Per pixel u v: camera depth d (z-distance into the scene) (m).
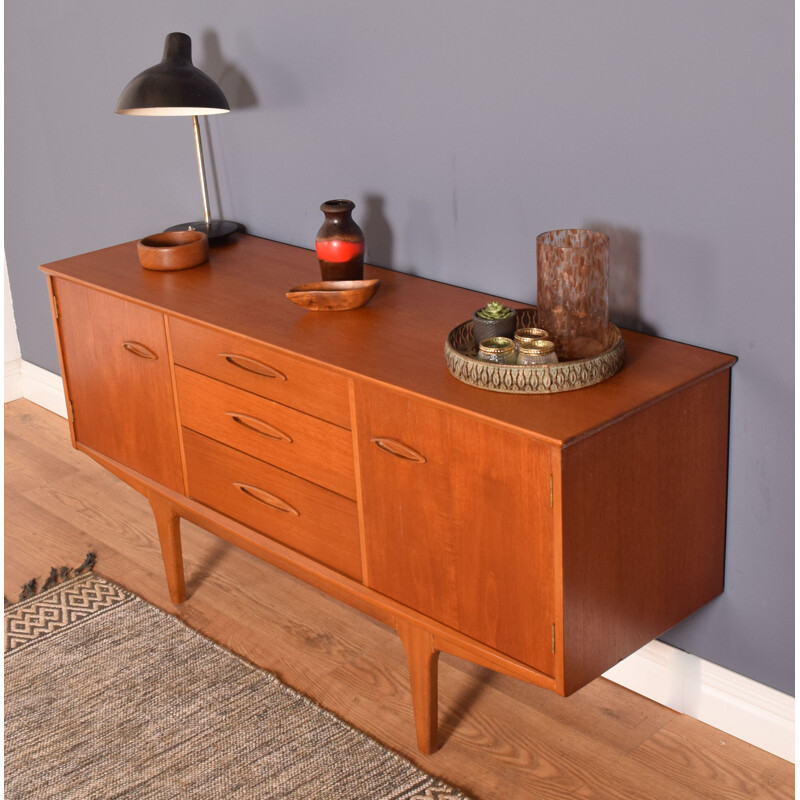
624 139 1.89
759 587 1.99
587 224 2.01
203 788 2.04
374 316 2.12
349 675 2.34
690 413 1.82
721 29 1.70
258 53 2.51
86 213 3.29
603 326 1.85
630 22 1.81
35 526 3.01
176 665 2.40
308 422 2.01
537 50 1.96
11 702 2.32
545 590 1.70
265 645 2.45
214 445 2.28
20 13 3.17
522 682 2.29
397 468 1.87
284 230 2.67
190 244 2.47
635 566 1.81
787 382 1.82
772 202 1.74
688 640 2.15
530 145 2.04
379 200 2.38
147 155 2.98
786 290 1.77
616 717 2.18
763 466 1.90
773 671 2.03
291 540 2.19
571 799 1.97
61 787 2.07
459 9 2.05
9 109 3.39
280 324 2.10
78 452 3.44
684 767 2.04
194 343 2.21
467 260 2.26
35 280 3.60
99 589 2.70
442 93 2.15
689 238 1.87
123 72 2.93
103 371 2.52
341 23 2.29
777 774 2.01
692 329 1.92
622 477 1.72
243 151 2.68
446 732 2.16
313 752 2.11
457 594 1.86
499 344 1.81
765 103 1.69
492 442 1.68
